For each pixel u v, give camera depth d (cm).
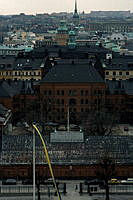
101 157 19888
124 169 19775
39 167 19738
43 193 17900
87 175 19775
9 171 19775
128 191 18138
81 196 17775
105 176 18000
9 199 17412
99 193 17988
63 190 18225
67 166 19725
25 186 18650
